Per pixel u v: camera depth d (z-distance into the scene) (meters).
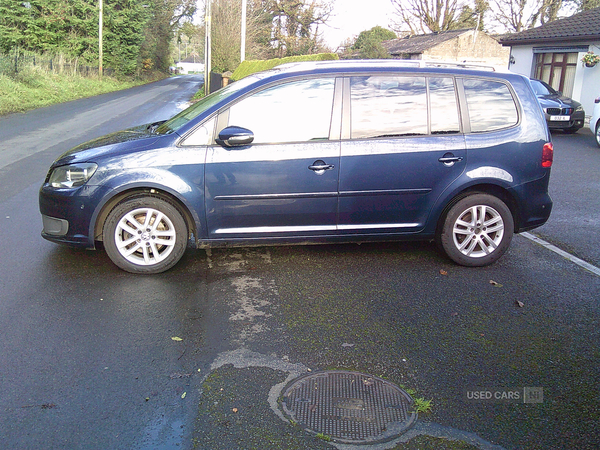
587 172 10.67
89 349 3.67
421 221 5.33
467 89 5.30
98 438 2.78
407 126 5.18
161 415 2.98
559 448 2.81
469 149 5.23
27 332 3.88
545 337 4.03
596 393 3.32
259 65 23.17
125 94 32.59
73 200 4.85
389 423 2.97
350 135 5.09
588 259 5.80
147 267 5.01
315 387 3.29
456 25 42.88
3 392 3.15
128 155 4.87
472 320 4.28
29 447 2.70
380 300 4.61
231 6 37.16
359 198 5.15
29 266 5.13
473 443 2.82
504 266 5.54
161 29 62.81
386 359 3.65
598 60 19.61
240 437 2.81
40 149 11.63
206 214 4.98
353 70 5.17
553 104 17.31
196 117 4.98
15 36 37.88
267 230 5.13
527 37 22.86
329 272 5.23
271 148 4.97
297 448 2.74
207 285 4.85
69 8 41.81
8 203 7.34
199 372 3.44
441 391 3.29
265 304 4.48
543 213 5.53
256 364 3.55
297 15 43.81
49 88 27.31
